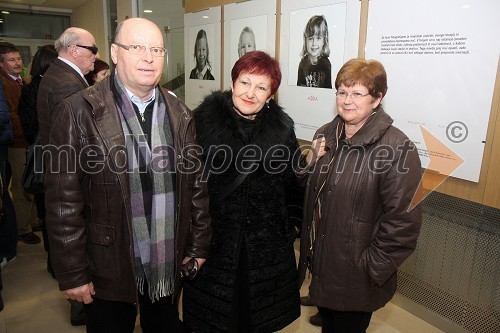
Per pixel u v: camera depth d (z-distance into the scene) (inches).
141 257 52.0
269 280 58.9
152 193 51.3
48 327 83.5
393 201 48.9
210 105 58.0
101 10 251.8
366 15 83.7
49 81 80.2
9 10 297.4
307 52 99.3
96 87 48.4
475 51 66.4
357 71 49.6
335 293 53.4
